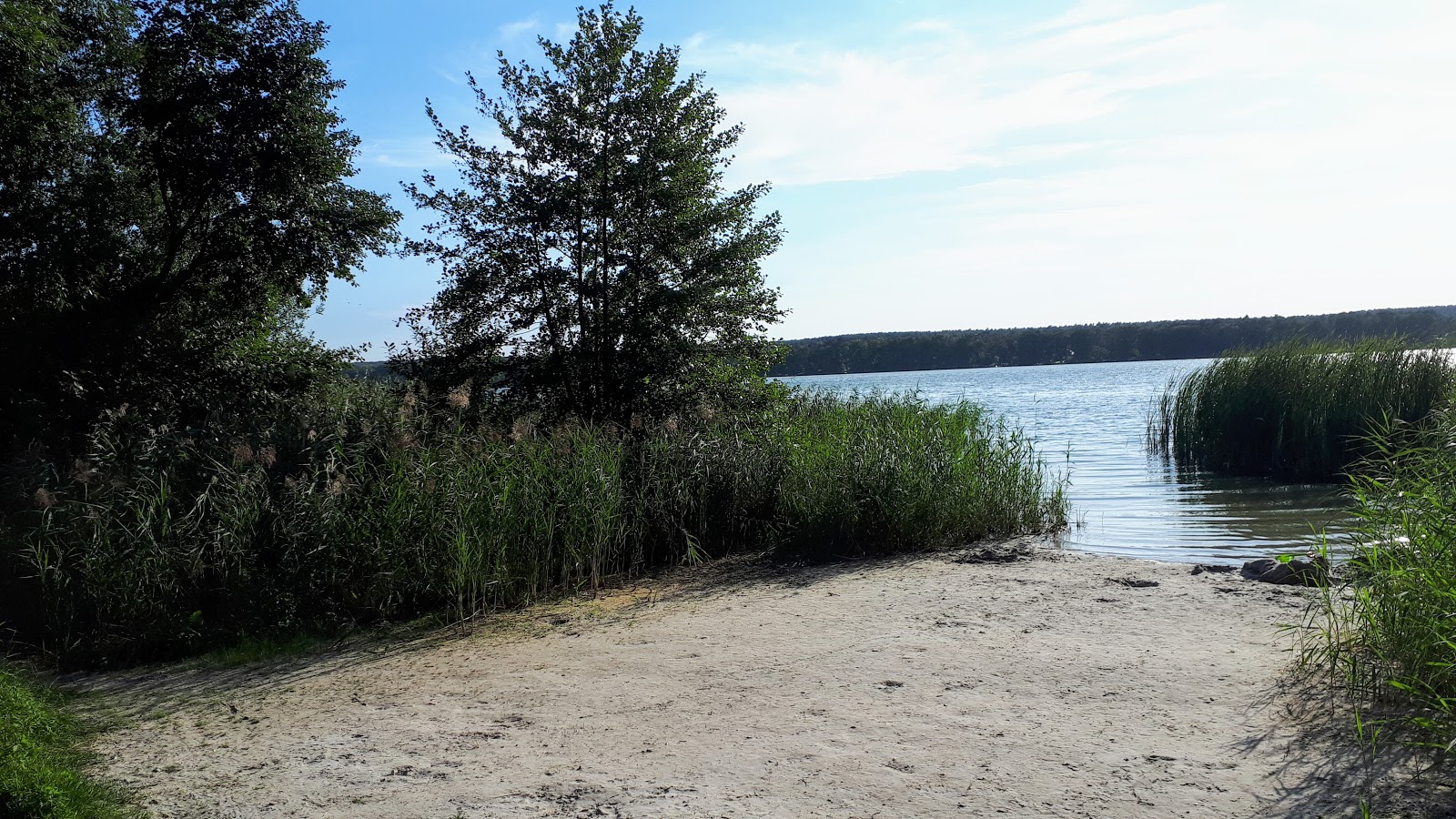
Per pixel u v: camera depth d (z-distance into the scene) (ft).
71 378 42.75
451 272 47.62
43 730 18.49
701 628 25.86
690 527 38.78
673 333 46.47
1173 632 22.45
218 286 54.85
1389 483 20.40
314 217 54.24
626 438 40.60
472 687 21.36
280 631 27.50
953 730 16.56
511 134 47.75
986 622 24.54
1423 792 12.92
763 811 13.48
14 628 26.76
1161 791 13.51
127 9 49.39
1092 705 17.48
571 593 32.24
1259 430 62.08
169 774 16.67
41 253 46.03
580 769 15.60
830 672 20.67
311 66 53.62
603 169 46.96
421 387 43.34
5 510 29.45
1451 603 15.83
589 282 46.68
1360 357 59.72
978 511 39.19
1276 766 14.15
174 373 49.93
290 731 18.94
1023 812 13.04
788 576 33.24
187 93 50.42
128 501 29.01
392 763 16.46
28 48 43.62
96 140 50.29
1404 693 16.22
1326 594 19.62
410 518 30.25
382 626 28.40
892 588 29.73
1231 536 39.09
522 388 47.98
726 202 48.37
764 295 49.49
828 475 38.29
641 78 47.11
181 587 27.89
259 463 30.71
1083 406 133.49
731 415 45.68
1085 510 47.70
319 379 56.65
